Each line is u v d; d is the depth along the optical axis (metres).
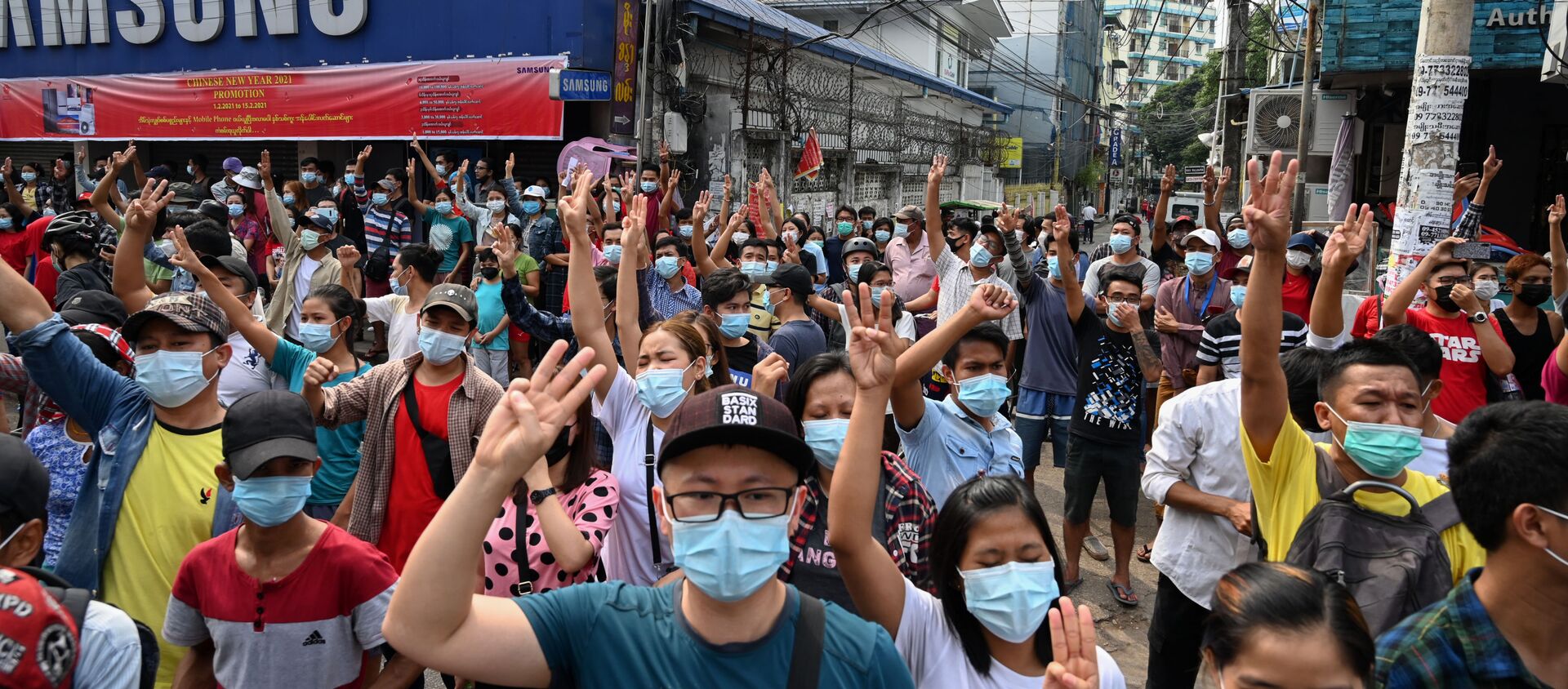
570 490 3.28
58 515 3.50
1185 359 6.55
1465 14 6.07
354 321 4.60
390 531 3.63
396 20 14.44
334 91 14.88
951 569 2.22
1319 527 2.61
